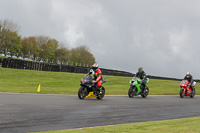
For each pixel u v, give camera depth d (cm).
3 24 8506
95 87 1623
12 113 914
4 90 1966
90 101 1498
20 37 9662
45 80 3872
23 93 1814
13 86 2598
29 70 4959
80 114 986
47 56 11512
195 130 691
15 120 793
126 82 4331
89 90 1608
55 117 887
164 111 1213
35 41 11081
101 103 1421
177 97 2180
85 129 677
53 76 4503
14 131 654
